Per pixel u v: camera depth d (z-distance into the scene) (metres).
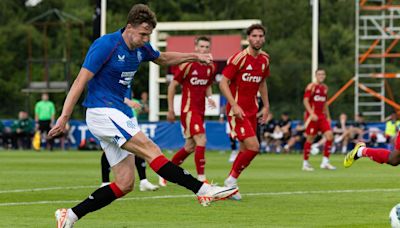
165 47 75.31
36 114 64.50
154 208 21.95
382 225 18.70
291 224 18.84
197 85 29.38
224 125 63.69
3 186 29.03
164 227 18.34
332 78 112.19
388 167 43.62
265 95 27.19
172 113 29.97
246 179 33.12
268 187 28.86
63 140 67.25
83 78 16.14
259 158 54.31
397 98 109.12
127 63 16.53
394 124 60.94
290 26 122.81
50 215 20.36
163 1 116.44
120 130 16.30
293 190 27.59
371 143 61.69
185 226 18.50
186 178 15.99
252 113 26.58
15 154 57.88
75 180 32.06
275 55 119.19
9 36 118.44
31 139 69.12
